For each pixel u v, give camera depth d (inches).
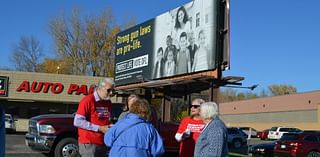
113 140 231.0
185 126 339.9
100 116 311.3
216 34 780.0
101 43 2340.1
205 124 288.4
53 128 586.2
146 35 1060.5
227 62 754.8
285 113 2659.9
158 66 990.4
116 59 1235.2
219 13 785.6
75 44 2320.4
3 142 196.2
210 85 781.3
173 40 929.5
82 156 307.7
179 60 899.4
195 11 851.4
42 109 1658.5
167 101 979.3
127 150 224.7
